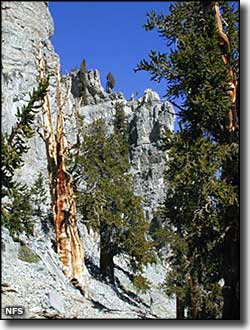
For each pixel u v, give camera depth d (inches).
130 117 2386.8
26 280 763.4
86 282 930.1
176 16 673.0
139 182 2112.5
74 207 965.2
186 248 876.0
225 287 577.6
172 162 583.8
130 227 1207.6
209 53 593.0
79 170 1190.9
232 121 602.2
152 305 1215.6
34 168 1165.7
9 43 1139.3
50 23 1406.3
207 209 568.1
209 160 560.7
